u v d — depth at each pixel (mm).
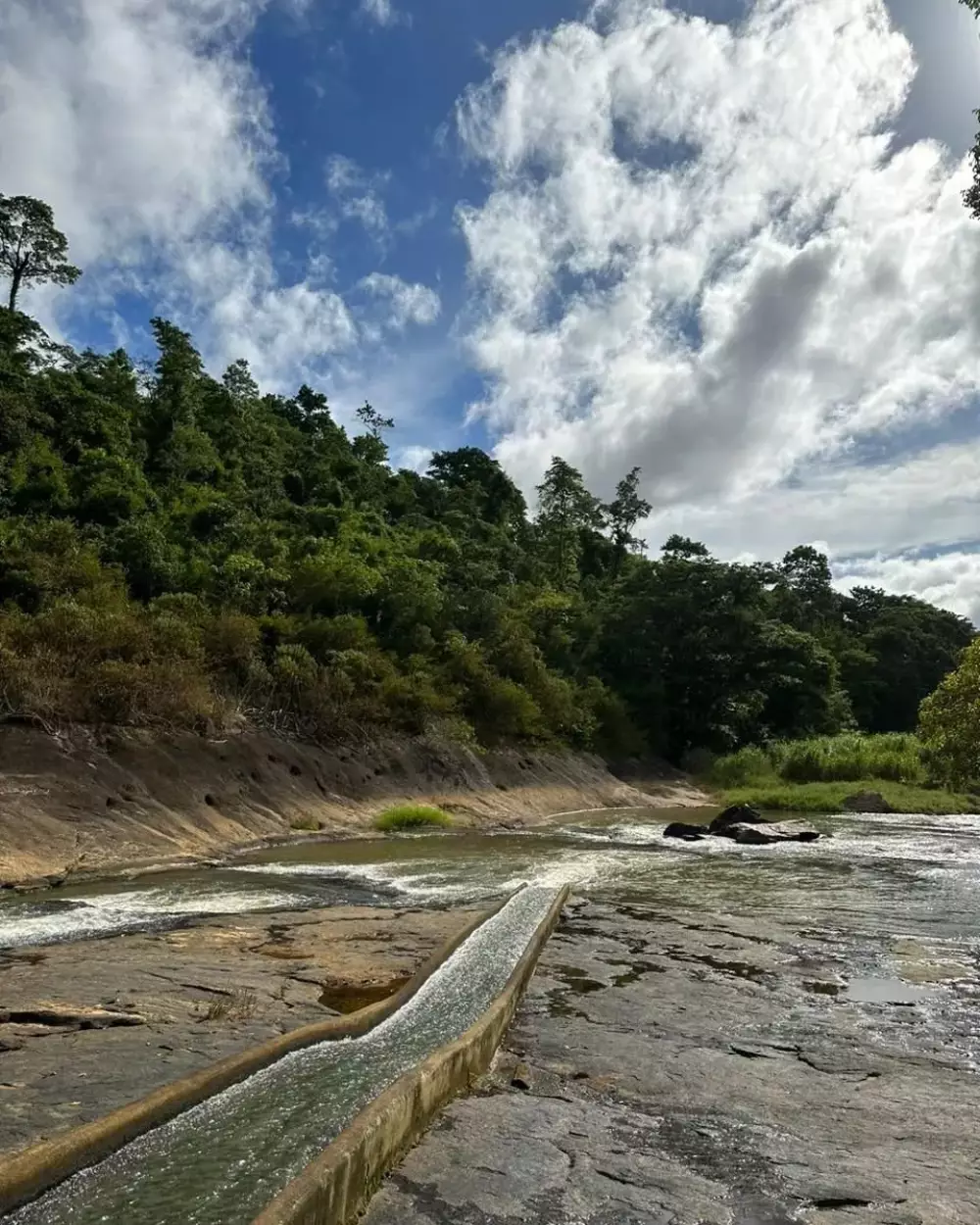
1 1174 3947
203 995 7875
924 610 96938
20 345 54344
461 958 9703
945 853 22109
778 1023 7766
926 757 42219
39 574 27344
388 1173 4590
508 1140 5094
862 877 17391
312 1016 7383
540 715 42969
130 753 20906
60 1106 5191
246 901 13609
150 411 56219
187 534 42031
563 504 91562
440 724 35000
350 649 34406
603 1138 5195
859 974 9680
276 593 37094
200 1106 5238
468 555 67625
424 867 17891
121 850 17672
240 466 58938
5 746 18484
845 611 103750
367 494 72625
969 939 11609
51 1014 6973
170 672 23734
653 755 54406
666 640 59750
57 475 39344
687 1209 4320
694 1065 6621
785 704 63312
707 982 9219
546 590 63156
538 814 34031
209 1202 4027
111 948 9805
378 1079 5781
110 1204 4000
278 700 28938
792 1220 4246
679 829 25703
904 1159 5012
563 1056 6793
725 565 61219
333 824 24734
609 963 9961
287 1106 5246
